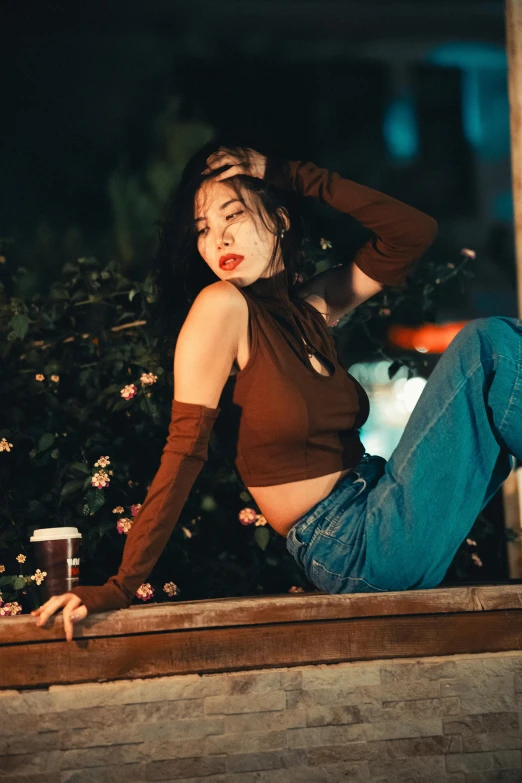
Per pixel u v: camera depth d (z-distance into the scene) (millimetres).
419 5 7426
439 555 2379
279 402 2379
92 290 3441
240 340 2396
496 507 3643
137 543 2193
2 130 7074
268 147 2777
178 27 7234
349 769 2189
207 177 2664
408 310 3729
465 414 2348
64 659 2105
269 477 2441
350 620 2236
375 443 5758
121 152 7117
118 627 2123
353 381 2619
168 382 3260
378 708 2221
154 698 2135
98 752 2100
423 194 8031
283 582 3352
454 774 2232
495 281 8094
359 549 2365
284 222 2764
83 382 3309
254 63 7254
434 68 7973
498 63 8094
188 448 2252
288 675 2197
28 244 5520
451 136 8102
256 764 2156
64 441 3135
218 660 2168
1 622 2080
